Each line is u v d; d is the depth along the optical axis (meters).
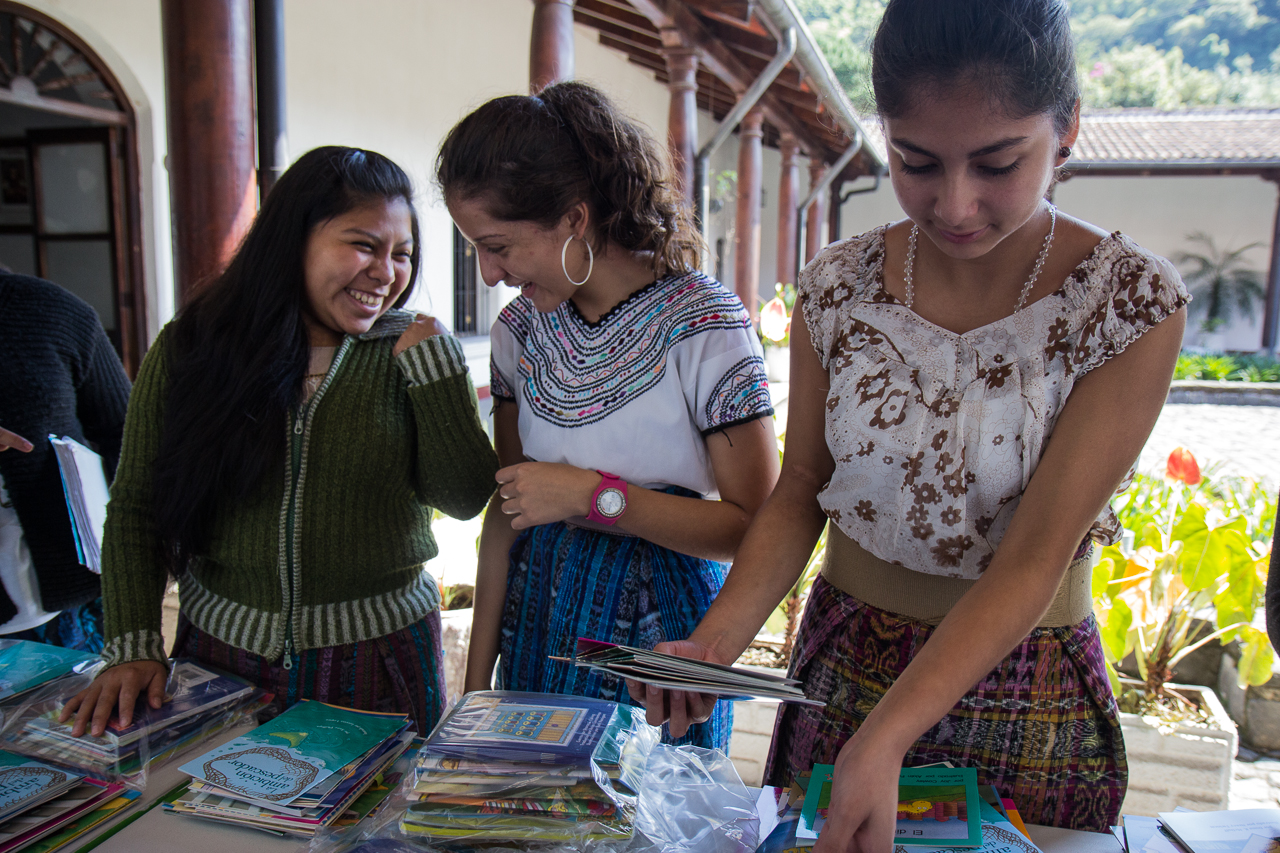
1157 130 20.02
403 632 1.52
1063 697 1.14
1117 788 1.15
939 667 0.93
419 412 1.45
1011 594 0.96
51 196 5.56
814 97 9.70
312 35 6.47
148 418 1.48
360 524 1.46
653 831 1.07
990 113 0.87
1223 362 17.30
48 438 1.82
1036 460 1.08
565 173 1.33
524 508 1.41
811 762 1.26
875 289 1.20
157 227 5.52
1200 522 2.62
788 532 1.26
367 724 1.24
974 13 0.85
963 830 1.04
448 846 1.03
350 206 1.39
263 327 1.37
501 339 1.65
